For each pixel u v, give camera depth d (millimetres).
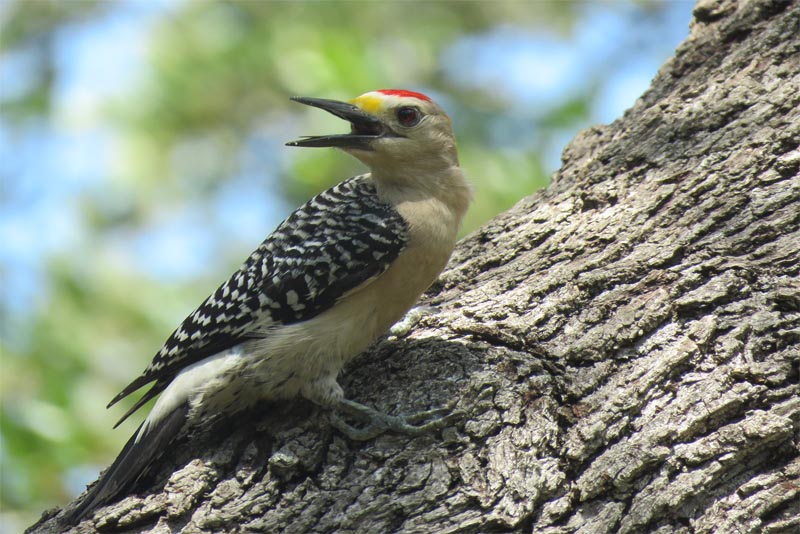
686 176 9906
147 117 19000
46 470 15148
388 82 18859
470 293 9602
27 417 15312
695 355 8305
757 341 8344
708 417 7887
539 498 7625
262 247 9562
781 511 7562
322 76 18422
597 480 7664
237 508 7895
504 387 8344
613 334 8570
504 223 10578
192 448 8695
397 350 9133
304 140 9906
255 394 9062
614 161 10547
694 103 10625
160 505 8047
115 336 16875
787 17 10953
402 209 9539
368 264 9234
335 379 8883
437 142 9859
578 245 9750
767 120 10047
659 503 7539
